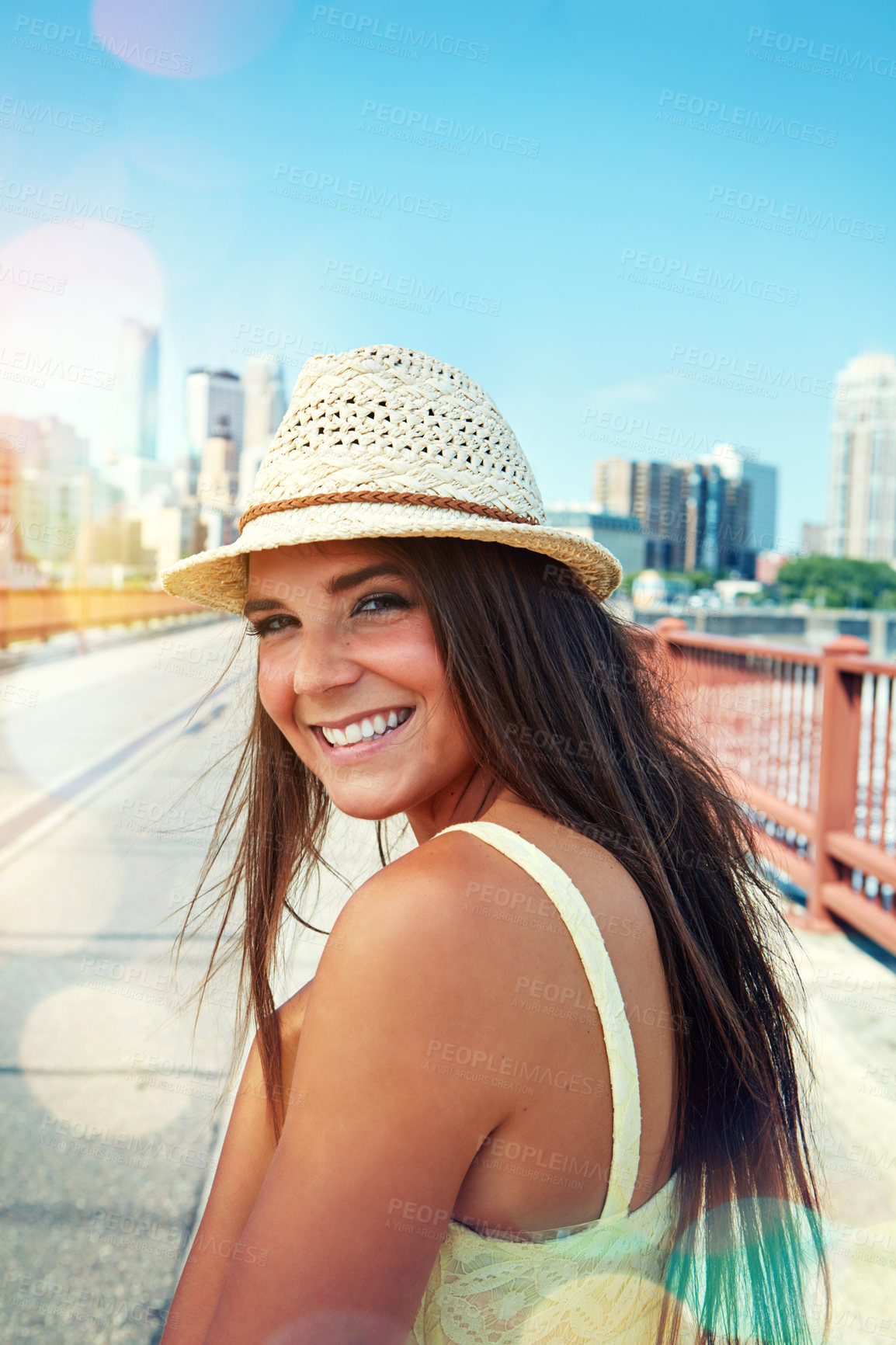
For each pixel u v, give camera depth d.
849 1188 2.19
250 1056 1.11
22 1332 1.80
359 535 0.84
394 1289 0.65
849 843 4.29
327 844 2.24
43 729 10.03
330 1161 0.64
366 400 0.91
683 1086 0.86
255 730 1.25
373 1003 0.65
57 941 3.88
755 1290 0.93
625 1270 0.75
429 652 0.87
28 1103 2.63
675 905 0.86
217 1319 0.65
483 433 0.94
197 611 26.05
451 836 0.74
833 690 4.39
